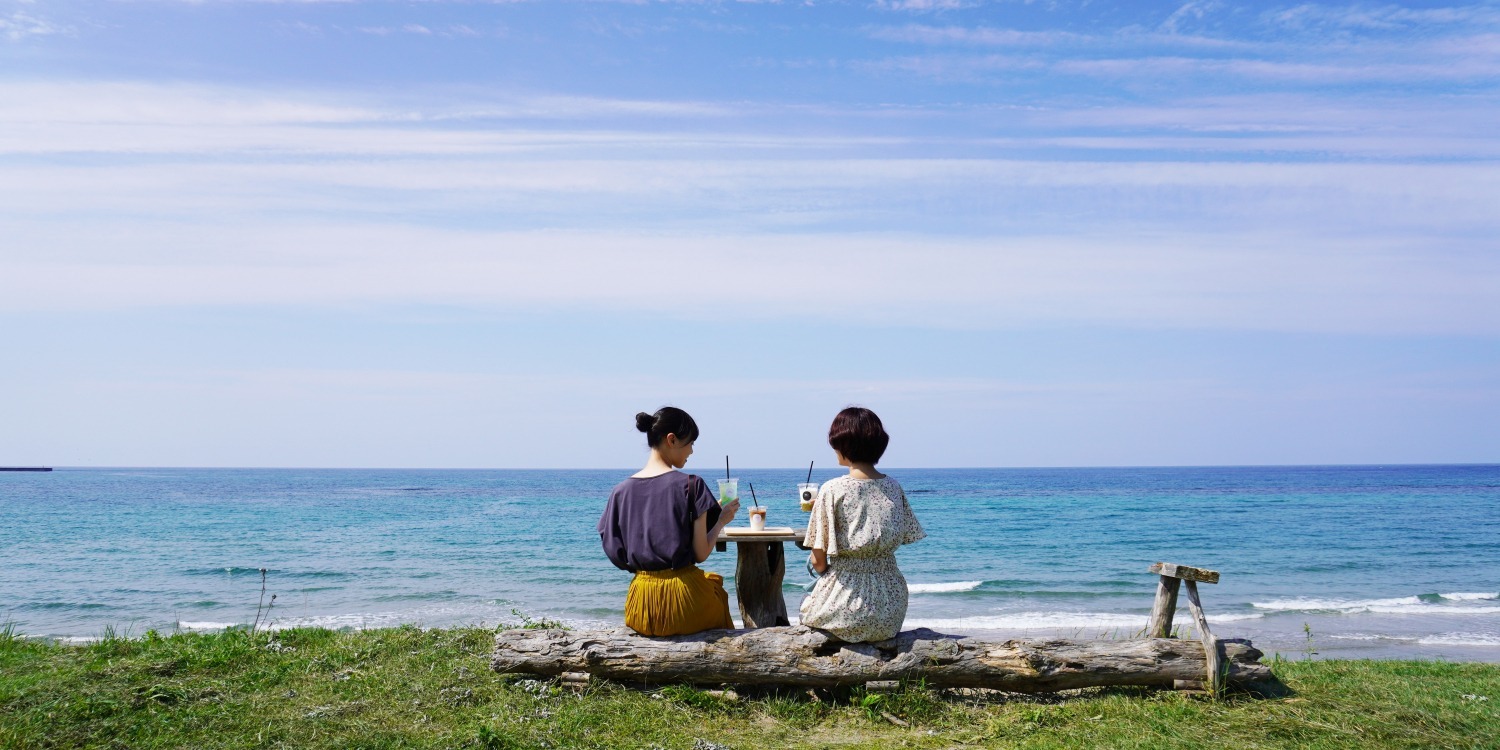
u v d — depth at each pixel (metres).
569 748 4.14
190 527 36.16
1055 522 39.53
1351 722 4.50
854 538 4.82
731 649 4.91
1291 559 24.77
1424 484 92.12
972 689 5.12
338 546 28.25
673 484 5.05
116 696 4.64
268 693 4.92
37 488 80.06
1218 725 4.48
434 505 53.22
